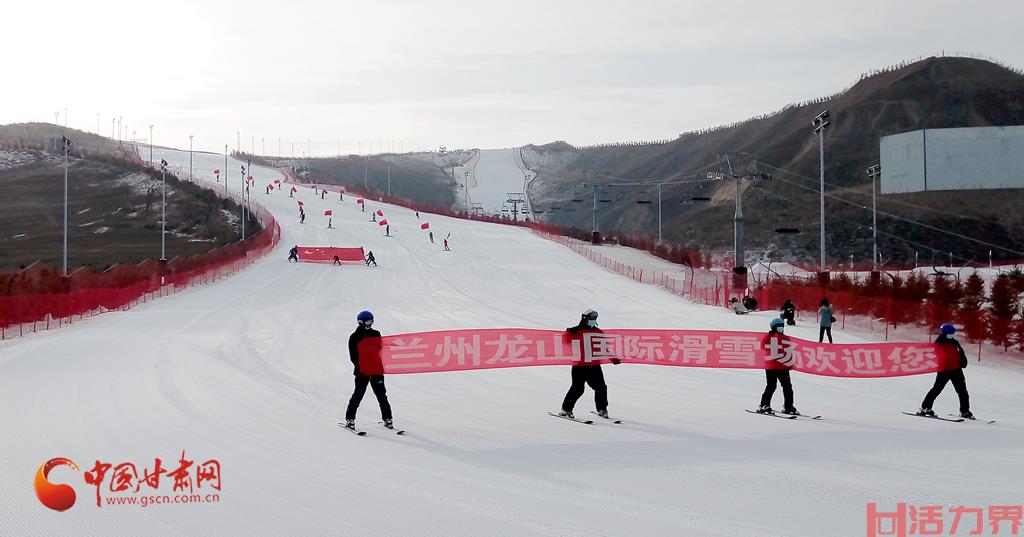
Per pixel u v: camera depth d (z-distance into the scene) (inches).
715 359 794.2
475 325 1304.1
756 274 2235.5
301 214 3587.6
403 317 1443.2
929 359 747.4
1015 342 980.6
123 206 4033.0
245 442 464.1
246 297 1729.8
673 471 402.3
